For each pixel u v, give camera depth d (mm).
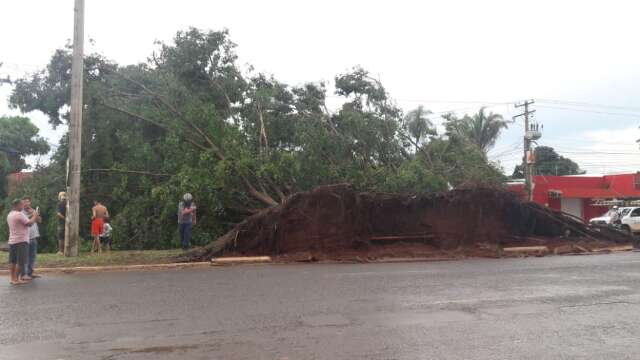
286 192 20141
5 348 6191
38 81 20734
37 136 45062
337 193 16969
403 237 18016
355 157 21109
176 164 18828
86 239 19062
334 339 6480
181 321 7484
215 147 19156
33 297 9516
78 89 15648
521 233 19672
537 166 69938
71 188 15547
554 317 7672
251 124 21359
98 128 19281
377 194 17938
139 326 7203
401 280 11406
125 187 18938
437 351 5973
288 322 7371
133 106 19297
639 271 12953
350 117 21297
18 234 11188
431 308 8305
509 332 6812
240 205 20078
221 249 15930
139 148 18672
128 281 11539
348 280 11453
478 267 13969
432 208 18453
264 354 5883
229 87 21750
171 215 18406
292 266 14625
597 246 19578
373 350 6016
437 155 22859
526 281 11195
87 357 5828
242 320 7512
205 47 21125
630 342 6363
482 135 43812
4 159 36625
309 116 21578
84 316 7863
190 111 19156
